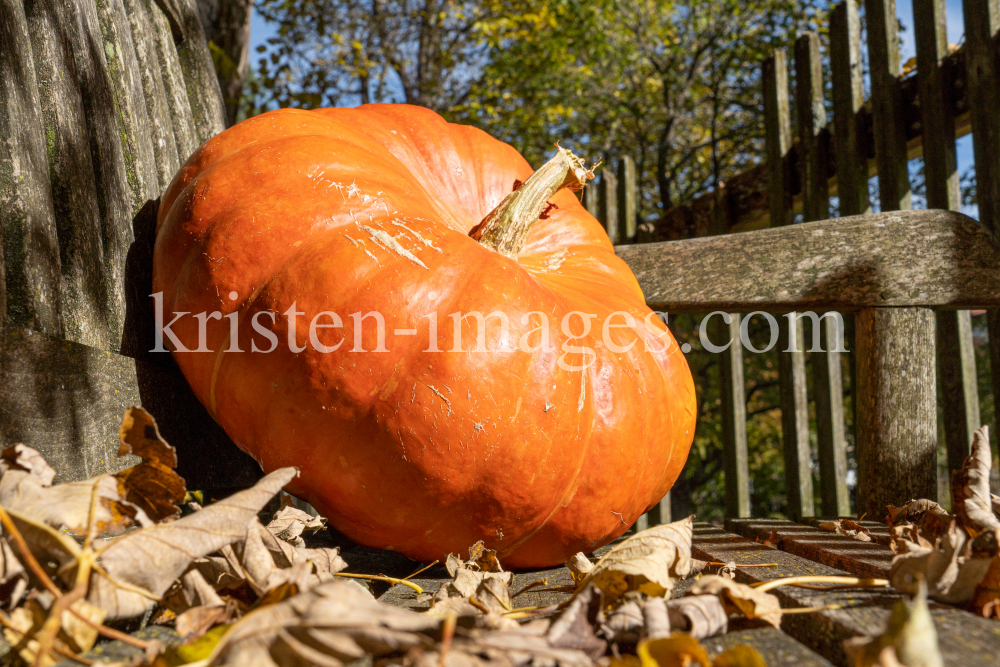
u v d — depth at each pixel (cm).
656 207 1160
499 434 146
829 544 171
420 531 155
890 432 250
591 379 160
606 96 1116
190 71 270
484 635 82
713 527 231
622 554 117
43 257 149
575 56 1080
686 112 1129
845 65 347
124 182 196
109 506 102
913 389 252
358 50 1056
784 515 1122
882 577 133
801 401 357
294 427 151
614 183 493
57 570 90
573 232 217
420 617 83
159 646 85
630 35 1104
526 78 1067
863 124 345
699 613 95
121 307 184
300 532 138
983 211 276
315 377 148
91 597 89
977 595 106
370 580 159
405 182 181
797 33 1002
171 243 172
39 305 145
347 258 152
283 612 79
